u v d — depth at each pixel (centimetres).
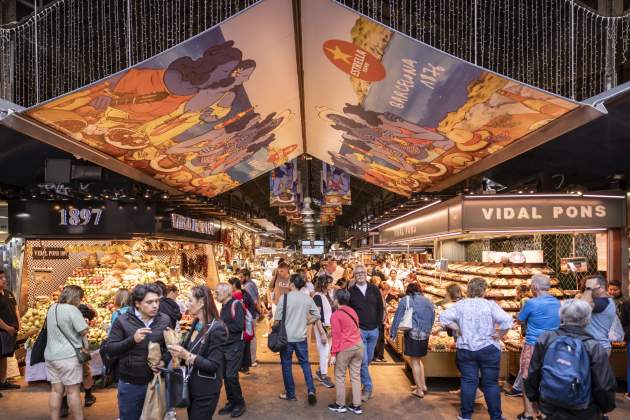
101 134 509
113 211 823
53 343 502
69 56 907
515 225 702
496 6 774
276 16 413
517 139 522
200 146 666
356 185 2130
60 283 959
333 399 627
